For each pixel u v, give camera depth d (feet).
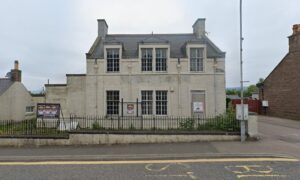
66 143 46.73
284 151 39.27
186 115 66.64
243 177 27.09
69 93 68.13
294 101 86.84
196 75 67.31
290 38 89.10
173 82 67.46
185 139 47.55
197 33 77.92
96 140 47.29
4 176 28.14
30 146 45.75
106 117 65.67
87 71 67.77
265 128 65.87
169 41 71.36
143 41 67.72
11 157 37.42
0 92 80.89
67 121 63.31
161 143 46.68
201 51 68.49
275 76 99.25
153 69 67.67
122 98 67.21
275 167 31.12
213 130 49.65
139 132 47.50
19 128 55.93
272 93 101.35
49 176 27.99
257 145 43.62
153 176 27.78
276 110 98.37
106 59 67.97
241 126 47.24
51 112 55.01
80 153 39.70
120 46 67.62
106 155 38.14
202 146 43.29
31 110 91.56
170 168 31.07
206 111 66.74
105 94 67.41
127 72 67.56
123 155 38.06
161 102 67.51
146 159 36.04
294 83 86.84
